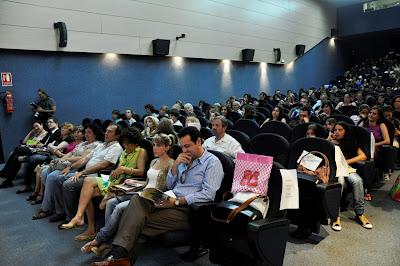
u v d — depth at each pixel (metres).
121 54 8.75
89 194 3.08
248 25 12.23
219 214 2.25
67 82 7.79
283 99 11.17
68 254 2.76
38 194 4.18
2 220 3.54
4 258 2.71
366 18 16.70
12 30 6.74
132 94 9.09
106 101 8.54
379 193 4.05
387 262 2.49
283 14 13.84
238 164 2.33
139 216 2.26
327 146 2.90
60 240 3.02
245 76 12.63
